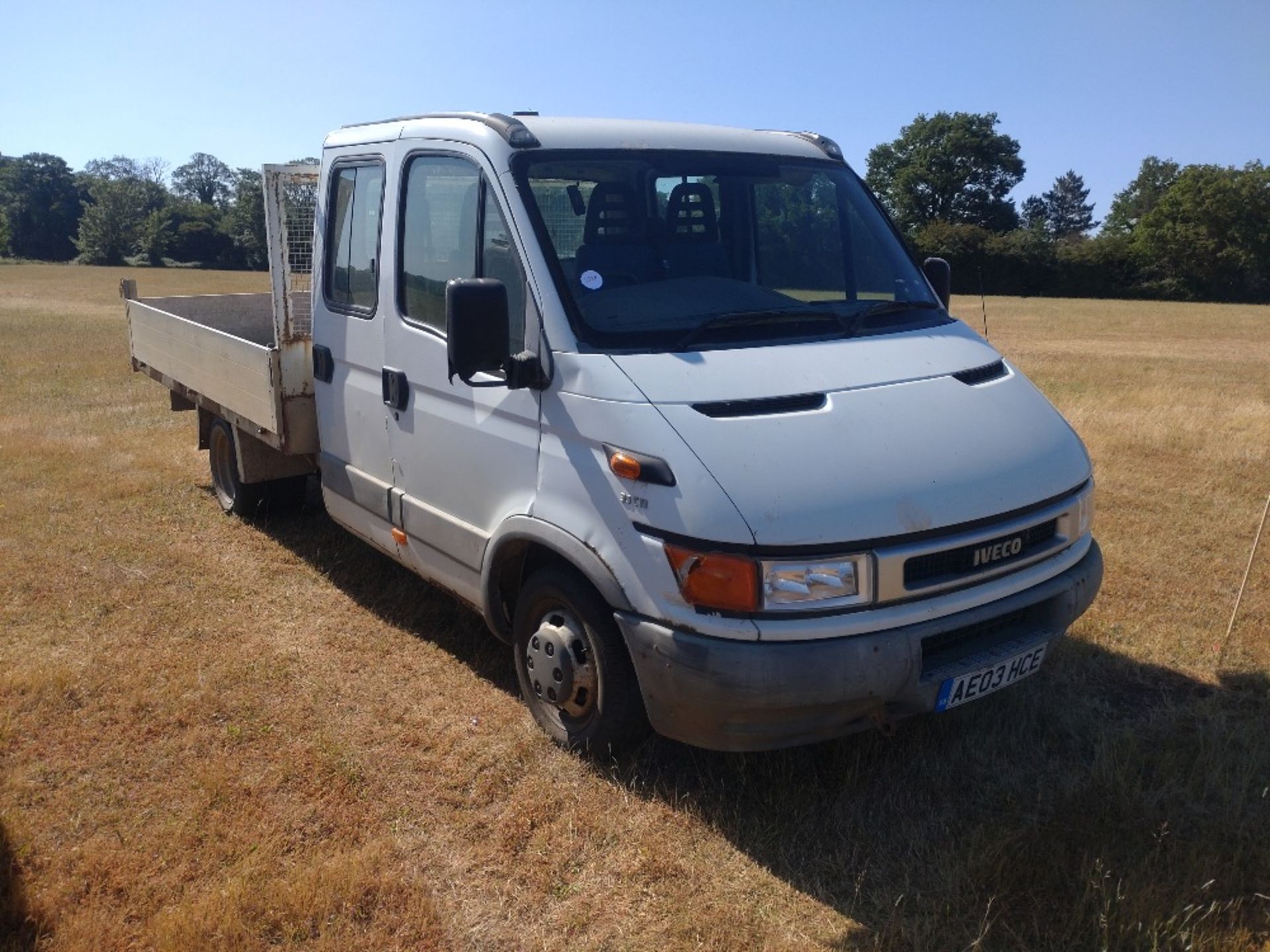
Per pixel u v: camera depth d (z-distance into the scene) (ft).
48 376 47.83
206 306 30.27
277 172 20.20
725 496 11.32
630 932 11.02
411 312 16.12
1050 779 13.75
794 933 10.99
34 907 11.23
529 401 13.51
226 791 13.39
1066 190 497.46
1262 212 237.04
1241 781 13.47
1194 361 72.23
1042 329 114.11
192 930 10.73
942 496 11.98
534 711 14.85
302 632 18.33
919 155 282.97
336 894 11.38
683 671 11.60
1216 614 19.39
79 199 421.59
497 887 11.69
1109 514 25.76
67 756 14.24
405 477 16.61
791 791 13.32
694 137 15.79
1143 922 10.87
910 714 12.07
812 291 15.17
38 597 19.63
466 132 14.92
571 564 13.57
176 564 21.53
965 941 10.73
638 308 13.46
